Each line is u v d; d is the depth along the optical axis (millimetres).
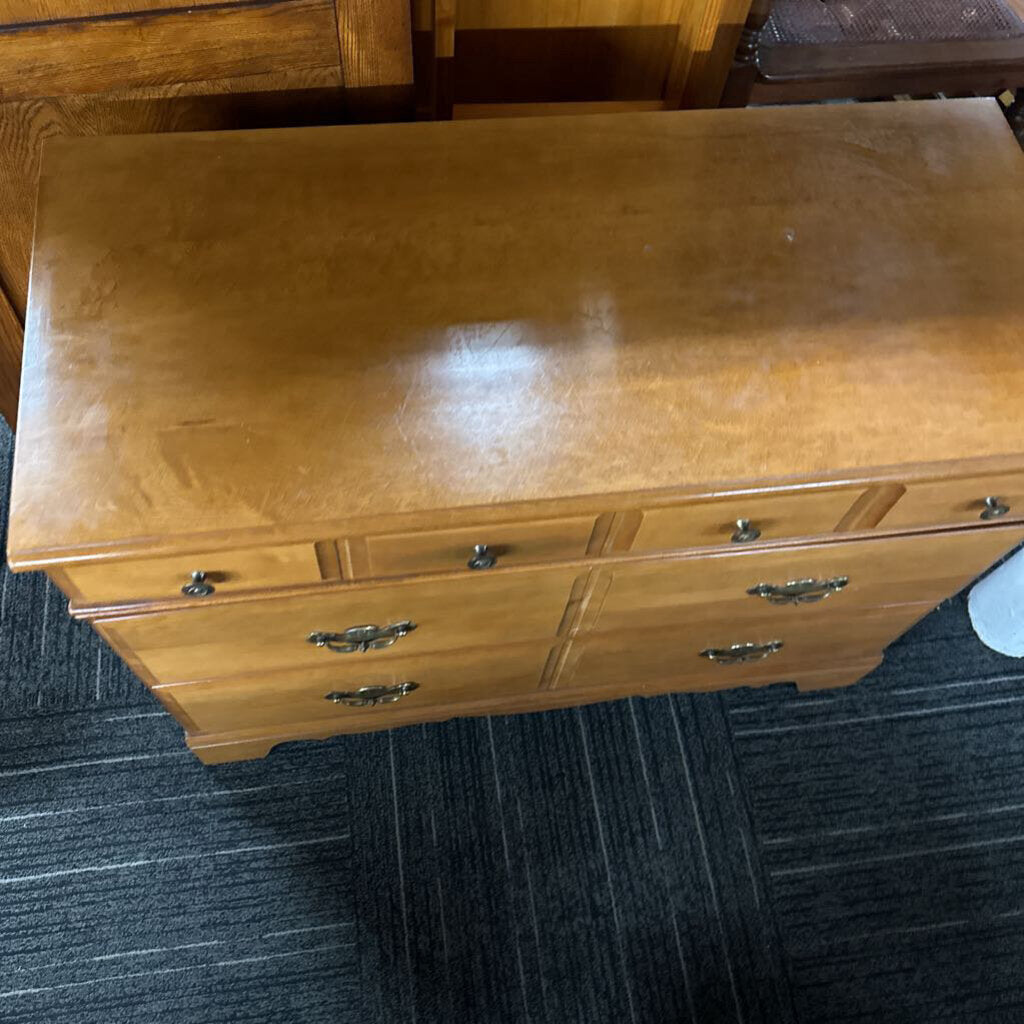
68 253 861
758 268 899
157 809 1299
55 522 738
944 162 981
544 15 1138
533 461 789
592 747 1375
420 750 1359
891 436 819
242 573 838
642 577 982
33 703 1356
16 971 1196
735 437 811
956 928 1286
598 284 881
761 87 1383
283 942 1232
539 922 1263
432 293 864
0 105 955
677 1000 1229
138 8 884
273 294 853
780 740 1396
